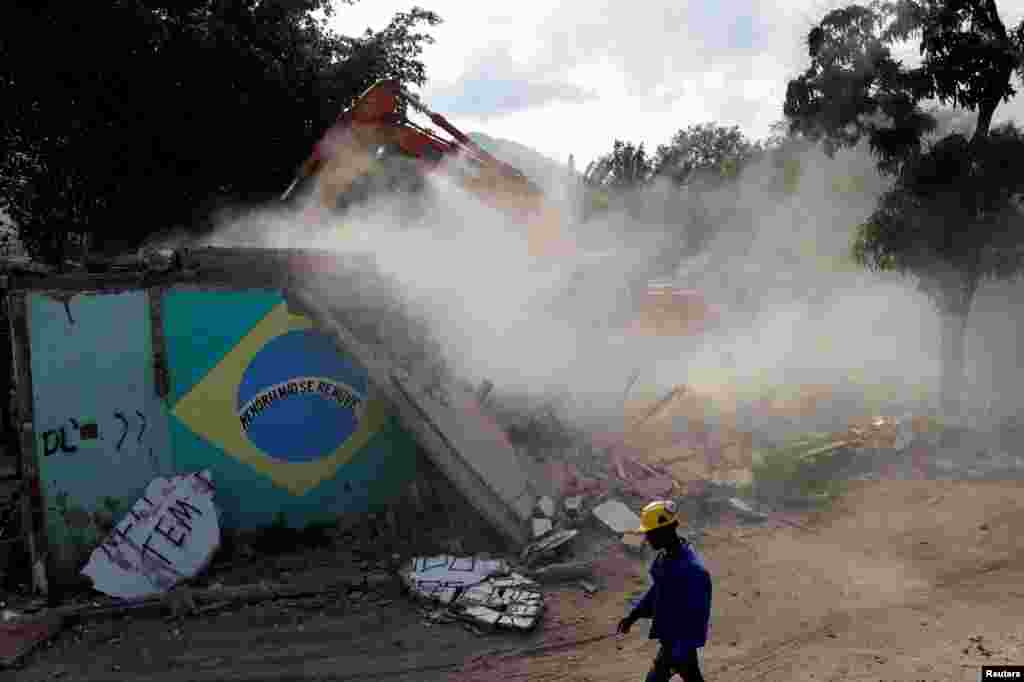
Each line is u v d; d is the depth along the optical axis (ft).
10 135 55.93
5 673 21.94
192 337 29.12
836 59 45.14
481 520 30.50
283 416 30.35
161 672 21.94
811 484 35.65
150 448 28.58
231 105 60.85
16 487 33.06
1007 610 24.49
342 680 21.50
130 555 26.86
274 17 64.49
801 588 26.68
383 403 31.55
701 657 22.45
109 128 57.52
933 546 29.55
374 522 31.09
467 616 24.52
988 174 41.81
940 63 41.81
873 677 21.02
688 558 17.12
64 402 27.45
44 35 51.85
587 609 25.45
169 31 56.65
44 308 27.25
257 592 26.08
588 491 32.73
